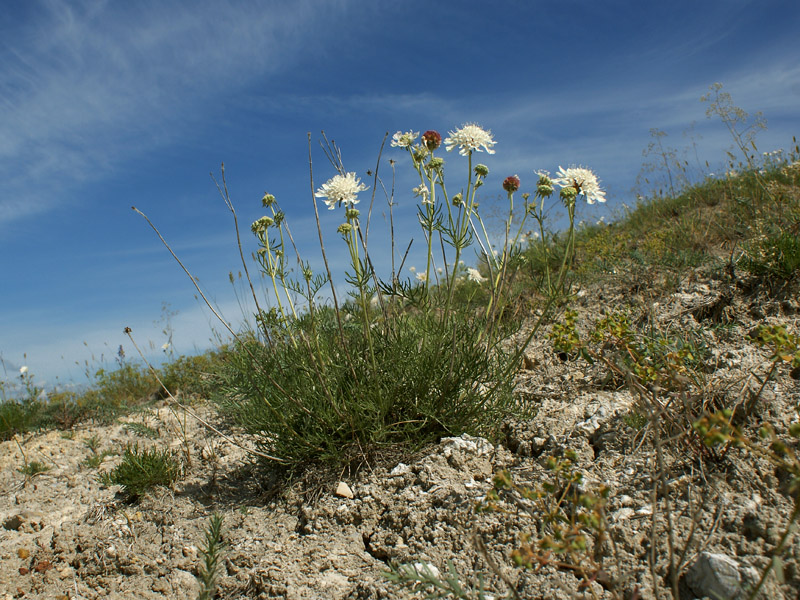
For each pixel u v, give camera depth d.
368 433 0.41
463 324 0.45
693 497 0.29
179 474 0.47
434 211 0.41
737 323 0.46
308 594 0.31
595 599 0.24
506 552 0.29
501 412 0.43
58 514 0.45
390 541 0.33
